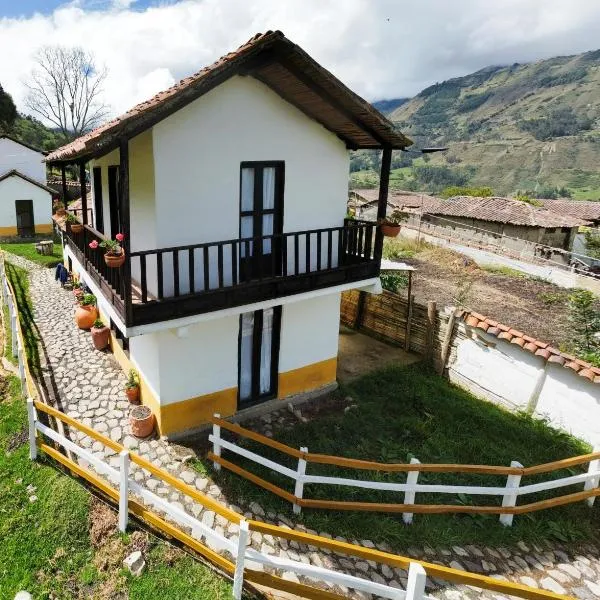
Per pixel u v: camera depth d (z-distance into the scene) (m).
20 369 9.50
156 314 6.77
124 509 6.22
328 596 5.31
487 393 10.88
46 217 27.72
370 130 8.20
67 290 16.28
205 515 6.77
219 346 8.59
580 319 12.22
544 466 7.07
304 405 9.95
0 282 16.09
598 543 7.16
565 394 9.47
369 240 9.40
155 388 8.30
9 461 7.60
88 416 8.82
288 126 8.34
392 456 8.33
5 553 6.03
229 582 5.71
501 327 10.34
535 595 4.49
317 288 8.62
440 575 4.54
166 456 7.91
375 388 10.76
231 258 8.25
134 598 5.49
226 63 6.04
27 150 34.62
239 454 7.52
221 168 7.71
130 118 5.68
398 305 12.89
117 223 9.83
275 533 5.07
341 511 7.03
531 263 21.83
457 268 20.69
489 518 7.22
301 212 9.05
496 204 29.62
